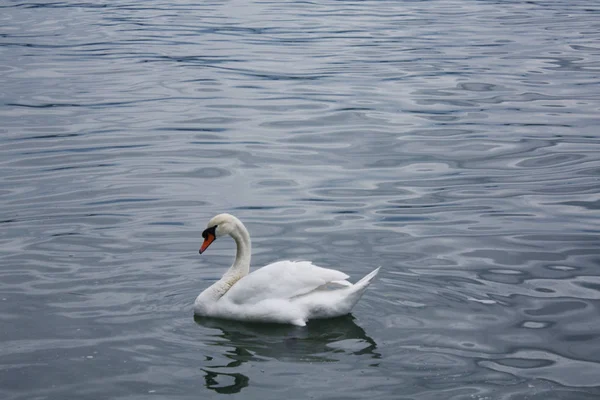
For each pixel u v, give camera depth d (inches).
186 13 1523.1
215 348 408.5
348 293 424.5
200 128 823.7
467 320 438.3
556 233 561.0
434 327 429.7
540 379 382.3
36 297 465.1
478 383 377.7
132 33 1320.1
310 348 408.2
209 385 375.9
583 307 454.6
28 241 545.0
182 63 1106.7
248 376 383.2
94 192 644.1
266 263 518.0
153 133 805.2
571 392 372.2
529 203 619.5
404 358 398.6
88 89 967.6
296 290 433.1
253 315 431.2
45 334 423.8
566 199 626.2
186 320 438.9
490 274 497.7
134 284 483.2
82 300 462.3
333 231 569.0
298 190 653.9
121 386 375.9
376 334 421.1
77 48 1200.2
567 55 1133.7
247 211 608.1
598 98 917.8
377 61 1114.1
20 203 617.0
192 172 695.7
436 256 525.3
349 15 1498.5
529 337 421.4
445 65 1086.4
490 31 1321.4
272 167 711.1
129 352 406.0
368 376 382.9
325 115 868.0
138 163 716.7
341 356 400.2
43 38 1272.1
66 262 512.7
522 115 858.8
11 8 1588.3
